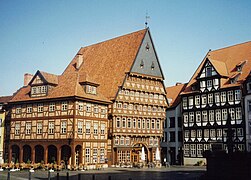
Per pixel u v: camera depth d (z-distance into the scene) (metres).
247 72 53.78
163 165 58.31
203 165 56.38
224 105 54.44
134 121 55.47
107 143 51.81
